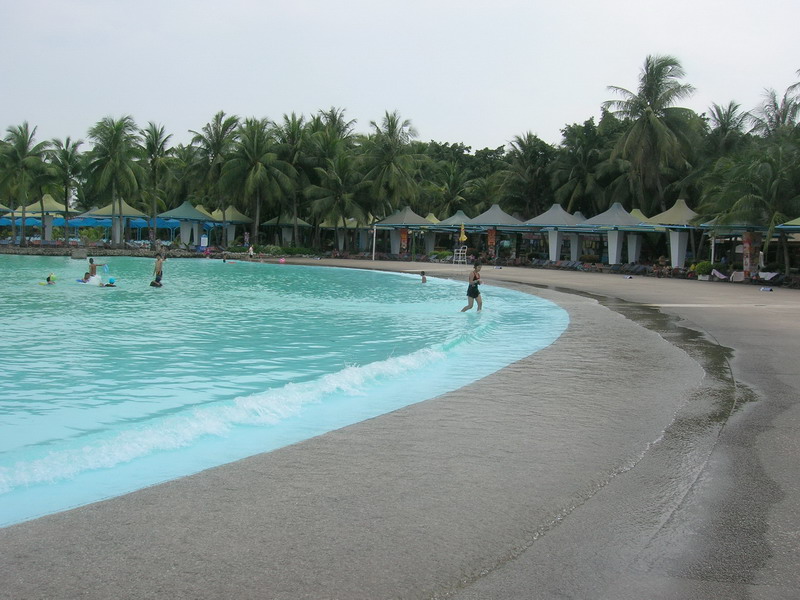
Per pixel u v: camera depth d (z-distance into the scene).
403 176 53.19
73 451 5.34
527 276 34.31
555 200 51.81
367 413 6.73
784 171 31.14
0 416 7.01
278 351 11.32
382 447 5.32
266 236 65.00
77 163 52.91
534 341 12.30
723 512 3.98
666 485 4.45
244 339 12.53
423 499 4.16
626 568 3.26
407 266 42.59
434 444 5.42
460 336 12.22
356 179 54.41
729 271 33.53
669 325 14.27
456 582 3.09
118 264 38.38
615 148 44.62
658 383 8.04
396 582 3.08
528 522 3.80
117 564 3.23
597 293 24.03
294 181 54.81
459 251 48.38
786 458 5.04
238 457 5.22
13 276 27.00
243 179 53.16
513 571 3.21
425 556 3.35
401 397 7.50
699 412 6.54
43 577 3.09
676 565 3.30
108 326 13.88
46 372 9.29
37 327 13.56
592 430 5.87
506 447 5.33
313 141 54.72
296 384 7.95
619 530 3.71
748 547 3.51
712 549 3.48
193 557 3.31
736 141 43.59
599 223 40.44
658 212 47.62
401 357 9.86
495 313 17.25
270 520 3.79
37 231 71.12
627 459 5.02
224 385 8.67
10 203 59.81
